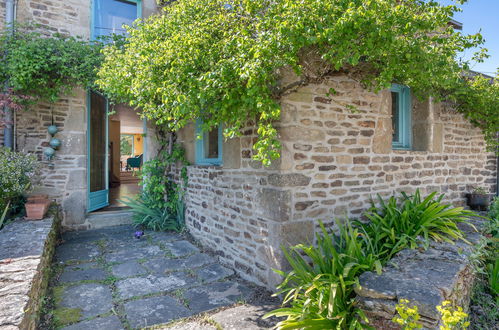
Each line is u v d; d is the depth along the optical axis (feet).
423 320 5.87
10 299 5.92
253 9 8.05
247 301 9.15
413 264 7.95
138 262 12.06
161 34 10.52
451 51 7.88
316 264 8.29
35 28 15.14
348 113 11.02
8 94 13.60
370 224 10.57
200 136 9.50
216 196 13.08
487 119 15.02
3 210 12.87
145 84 9.74
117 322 7.88
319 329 6.60
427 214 10.18
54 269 11.14
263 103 7.78
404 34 7.41
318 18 7.09
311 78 9.25
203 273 11.23
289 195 9.58
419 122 14.28
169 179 18.26
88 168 16.72
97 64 15.01
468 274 8.53
